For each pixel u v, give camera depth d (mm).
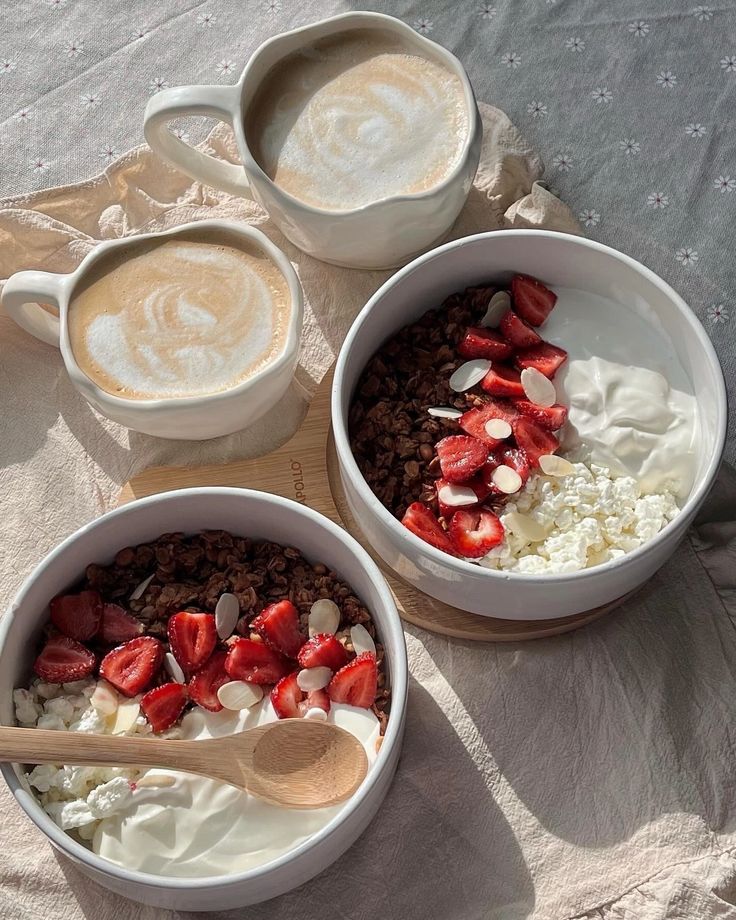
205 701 517
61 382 619
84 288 585
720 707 543
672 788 525
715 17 713
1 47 728
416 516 537
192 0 733
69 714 515
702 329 544
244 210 653
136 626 530
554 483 551
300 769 494
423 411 573
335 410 530
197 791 494
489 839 519
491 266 589
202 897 454
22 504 594
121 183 659
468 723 536
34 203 652
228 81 711
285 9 730
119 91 712
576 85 702
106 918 511
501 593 508
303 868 468
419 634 559
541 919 503
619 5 720
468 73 708
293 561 548
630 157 682
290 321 566
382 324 580
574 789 526
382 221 576
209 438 589
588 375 572
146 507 521
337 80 624
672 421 562
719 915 500
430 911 511
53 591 527
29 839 524
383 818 521
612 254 559
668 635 558
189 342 573
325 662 517
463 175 583
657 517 542
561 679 545
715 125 686
